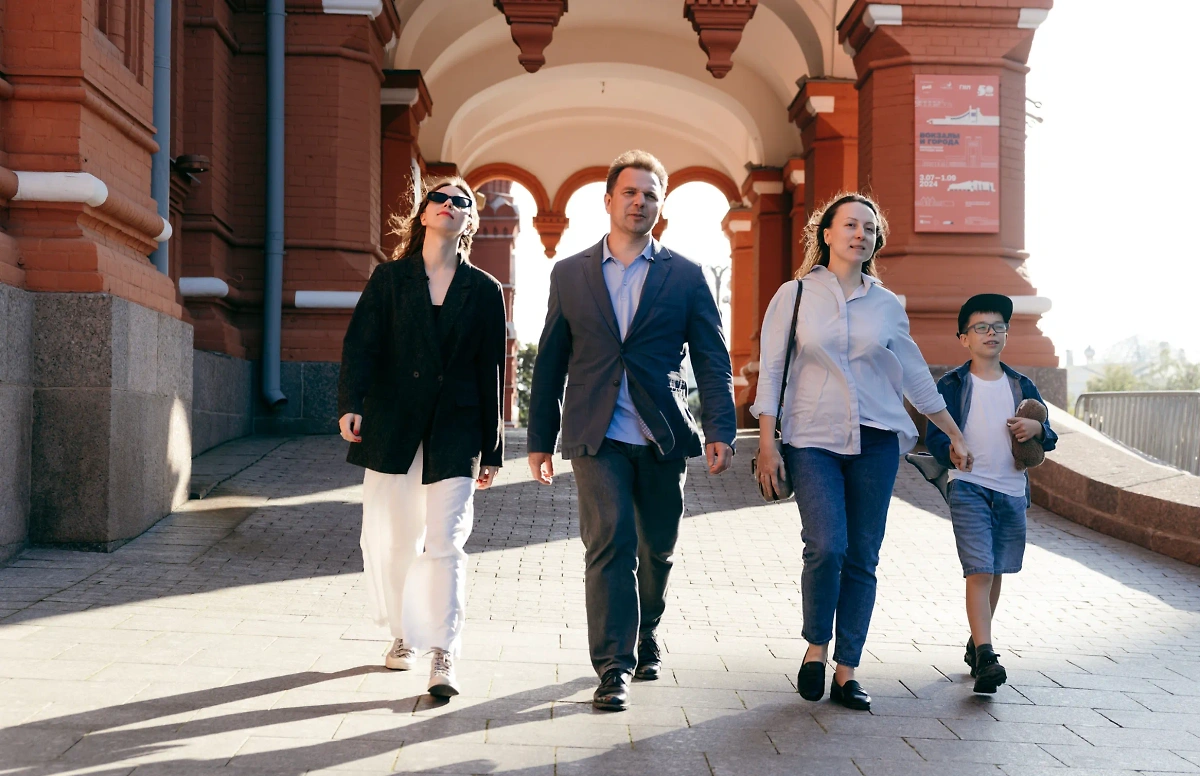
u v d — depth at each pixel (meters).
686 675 4.86
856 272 4.76
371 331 4.54
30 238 7.13
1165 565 8.20
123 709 3.89
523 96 24.75
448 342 4.52
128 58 7.98
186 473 8.75
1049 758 3.79
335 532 8.05
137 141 8.02
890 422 4.62
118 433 7.20
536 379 4.64
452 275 4.61
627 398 4.46
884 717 4.27
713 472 4.50
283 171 13.84
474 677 4.65
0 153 7.05
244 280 13.82
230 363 12.62
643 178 4.52
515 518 9.02
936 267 14.76
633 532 4.38
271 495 9.25
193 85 12.98
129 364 7.39
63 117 7.13
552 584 7.09
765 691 4.61
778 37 20.70
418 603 4.41
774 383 4.66
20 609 5.57
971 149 14.87
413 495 4.61
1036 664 5.40
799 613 6.61
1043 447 4.89
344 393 4.45
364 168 14.26
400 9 18.30
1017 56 14.98
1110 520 9.16
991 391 5.03
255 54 14.01
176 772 3.25
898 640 5.95
